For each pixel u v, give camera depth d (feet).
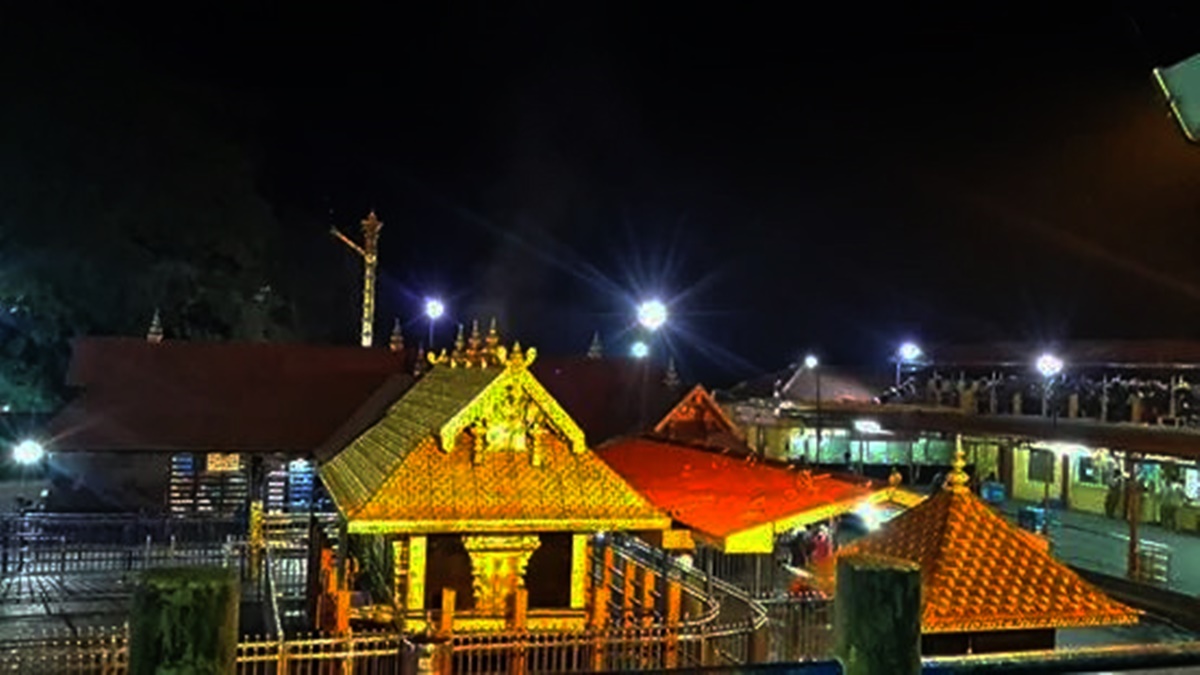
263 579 86.38
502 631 54.19
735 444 122.93
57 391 155.02
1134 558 112.47
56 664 54.08
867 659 10.45
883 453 180.96
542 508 54.65
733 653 55.36
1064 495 165.89
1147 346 167.43
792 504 66.85
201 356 122.72
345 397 121.90
